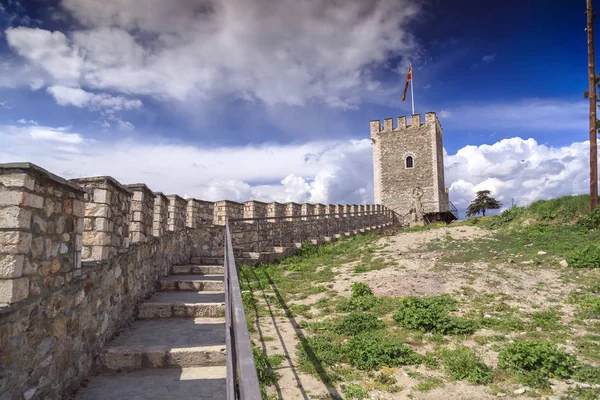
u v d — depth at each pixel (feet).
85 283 15.58
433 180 123.85
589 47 50.16
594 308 23.65
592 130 48.73
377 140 134.72
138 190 23.95
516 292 28.22
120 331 19.93
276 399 15.05
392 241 55.31
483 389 15.60
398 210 127.75
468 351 18.97
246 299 28.68
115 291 19.42
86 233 17.47
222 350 17.19
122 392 14.52
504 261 37.04
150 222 26.66
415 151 127.75
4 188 10.75
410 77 134.31
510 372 16.72
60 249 13.33
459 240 50.44
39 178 11.78
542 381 15.72
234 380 7.68
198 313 23.02
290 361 18.61
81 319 15.16
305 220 61.41
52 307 12.73
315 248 54.29
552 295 27.27
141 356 16.71
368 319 23.56
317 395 15.40
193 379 15.69
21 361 10.81
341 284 33.94
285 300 30.09
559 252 37.06
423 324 22.36
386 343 19.42
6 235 10.55
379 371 17.48
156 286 28.27
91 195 17.53
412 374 17.01
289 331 22.88
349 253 49.98
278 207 54.03
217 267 33.76
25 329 11.04
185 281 28.40
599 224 43.42
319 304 28.32
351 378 16.83
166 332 20.06
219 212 46.11
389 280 33.30
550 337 20.27
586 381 15.74
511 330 21.57
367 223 92.73
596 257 32.19
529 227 50.19
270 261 44.83
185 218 38.40
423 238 54.54
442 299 26.27
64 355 13.67
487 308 25.21
